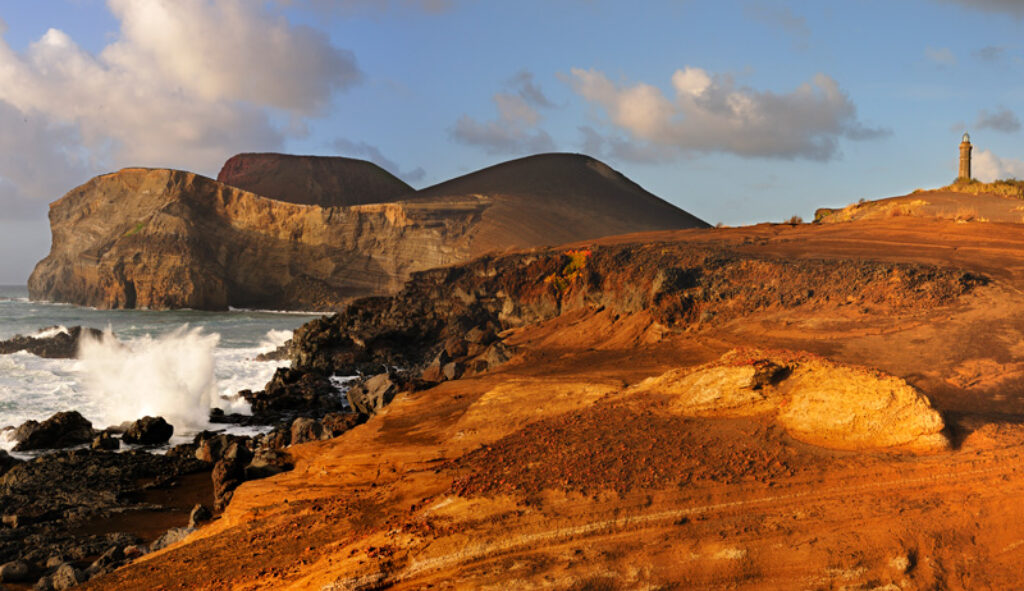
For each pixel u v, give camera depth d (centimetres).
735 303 3162
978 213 4347
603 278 4084
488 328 4744
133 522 2120
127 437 3117
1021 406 1761
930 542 1039
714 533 1079
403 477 1506
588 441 1393
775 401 1413
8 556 1825
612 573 1004
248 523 1583
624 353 3022
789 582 998
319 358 4850
